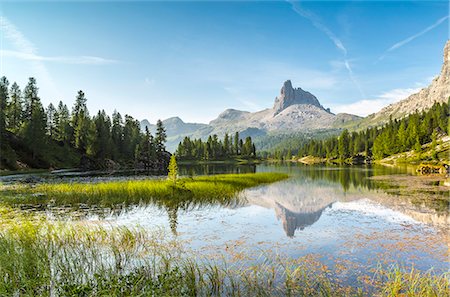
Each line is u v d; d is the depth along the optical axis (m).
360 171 67.38
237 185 34.88
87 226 16.17
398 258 11.26
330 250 12.28
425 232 15.09
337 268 10.19
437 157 87.75
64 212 20.75
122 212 20.81
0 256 10.08
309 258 11.25
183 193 27.47
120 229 15.33
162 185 29.53
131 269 10.02
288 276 9.17
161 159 116.62
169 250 12.25
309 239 14.01
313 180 45.94
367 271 9.92
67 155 92.00
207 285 8.71
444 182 39.28
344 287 8.66
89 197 25.77
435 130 114.56
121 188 28.61
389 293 8.16
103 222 17.62
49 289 8.34
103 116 109.81
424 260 11.02
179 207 22.69
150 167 107.56
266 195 29.56
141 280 8.52
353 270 10.00
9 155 66.38
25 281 8.33
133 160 110.31
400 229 15.79
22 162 71.50
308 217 19.27
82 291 7.88
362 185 37.38
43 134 79.12
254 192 31.77
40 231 14.22
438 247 12.59
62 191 28.31
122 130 119.75
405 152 115.12
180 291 8.14
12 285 8.30
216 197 26.72
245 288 8.53
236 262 10.80
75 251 11.78
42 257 10.21
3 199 25.42
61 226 14.84
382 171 65.69
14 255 10.18
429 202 23.73
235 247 12.73
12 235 12.77
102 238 13.41
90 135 95.06
